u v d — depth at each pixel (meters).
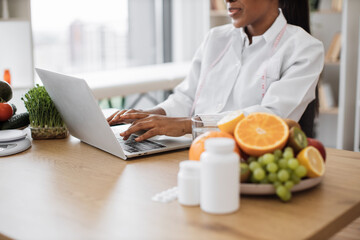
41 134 1.56
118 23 4.31
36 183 1.13
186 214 0.93
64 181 1.14
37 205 1.00
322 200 0.99
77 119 1.43
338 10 3.60
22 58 3.14
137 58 4.54
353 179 1.13
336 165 1.24
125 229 0.87
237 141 1.04
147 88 3.39
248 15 1.67
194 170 0.96
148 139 1.48
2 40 3.19
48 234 0.86
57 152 1.41
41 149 1.44
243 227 0.87
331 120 4.08
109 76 3.60
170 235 0.84
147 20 4.56
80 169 1.23
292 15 1.80
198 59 2.00
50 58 3.89
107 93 3.14
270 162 0.98
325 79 3.99
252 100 1.76
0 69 3.21
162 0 4.66
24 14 3.07
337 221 0.91
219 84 1.87
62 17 3.90
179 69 4.06
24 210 0.97
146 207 0.97
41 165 1.28
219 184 0.91
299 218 0.90
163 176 1.16
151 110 1.79
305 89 1.58
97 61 4.21
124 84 3.25
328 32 3.94
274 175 0.97
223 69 1.87
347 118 3.63
